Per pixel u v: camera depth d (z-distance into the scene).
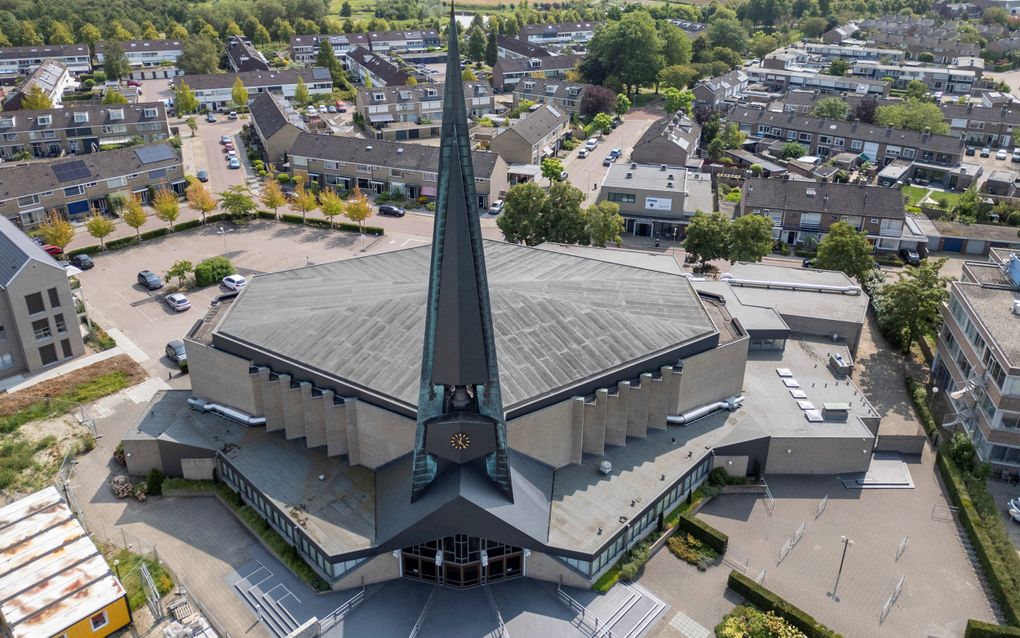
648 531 65.31
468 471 57.06
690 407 74.56
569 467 67.69
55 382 86.12
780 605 57.25
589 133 192.50
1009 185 151.25
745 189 132.00
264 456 68.44
